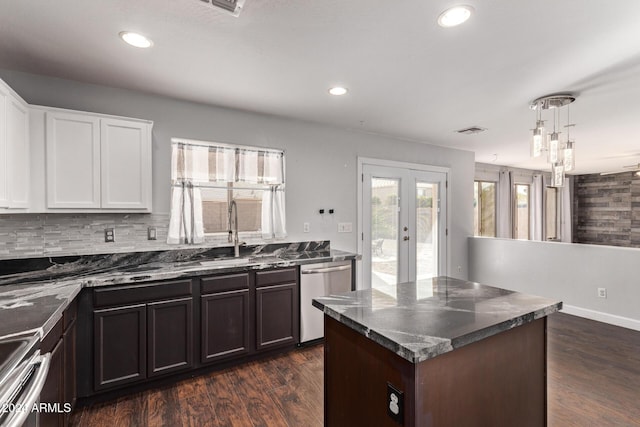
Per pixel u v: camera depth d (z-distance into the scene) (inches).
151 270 94.1
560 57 83.0
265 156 132.4
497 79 96.9
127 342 86.4
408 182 179.3
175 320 93.0
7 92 72.7
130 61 86.0
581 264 153.1
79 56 83.3
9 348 46.0
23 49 79.7
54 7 63.1
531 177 289.1
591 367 104.1
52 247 95.7
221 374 100.1
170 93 109.0
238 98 113.9
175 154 114.1
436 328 47.1
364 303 60.3
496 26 69.1
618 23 67.6
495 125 147.7
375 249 166.4
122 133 97.2
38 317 56.3
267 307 109.1
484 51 80.2
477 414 48.5
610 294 143.3
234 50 80.2
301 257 122.7
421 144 184.9
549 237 312.7
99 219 102.1
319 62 86.7
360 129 156.5
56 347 64.2
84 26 69.7
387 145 170.4
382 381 46.9
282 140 136.9
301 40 75.5
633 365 105.3
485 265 197.3
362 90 106.4
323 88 105.0
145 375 88.6
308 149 143.6
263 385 94.1
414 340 42.6
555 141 105.0
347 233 155.6
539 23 67.8
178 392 90.2
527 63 86.4
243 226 128.5
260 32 72.1
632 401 85.7
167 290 91.7
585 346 119.9
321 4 62.1
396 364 44.4
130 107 106.7
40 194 86.4
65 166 89.4
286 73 93.6
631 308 137.2
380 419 47.2
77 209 91.0
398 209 175.2
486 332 47.1
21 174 80.7
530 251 174.1
